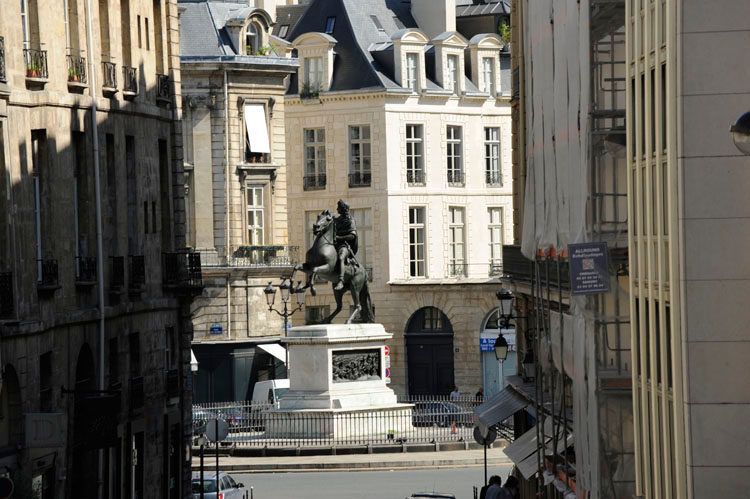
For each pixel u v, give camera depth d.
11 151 73.00
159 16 99.00
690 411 50.84
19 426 71.12
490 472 116.75
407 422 130.62
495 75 194.00
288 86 189.00
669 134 51.28
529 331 101.56
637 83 56.38
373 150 184.62
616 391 60.66
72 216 80.56
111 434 78.94
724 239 50.53
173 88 99.88
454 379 182.75
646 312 56.34
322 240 128.25
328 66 186.50
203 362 162.00
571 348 68.12
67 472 77.81
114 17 88.94
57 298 77.50
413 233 187.12
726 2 50.12
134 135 91.56
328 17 190.62
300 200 188.62
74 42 83.38
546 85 75.25
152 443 92.62
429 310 184.50
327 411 126.25
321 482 112.00
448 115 189.00
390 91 183.12
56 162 78.56
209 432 88.75
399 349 184.75
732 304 50.59
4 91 71.31
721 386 50.75
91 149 83.56
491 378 182.00
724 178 50.41
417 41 186.62
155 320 94.31
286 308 153.12
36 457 71.88
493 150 194.00
